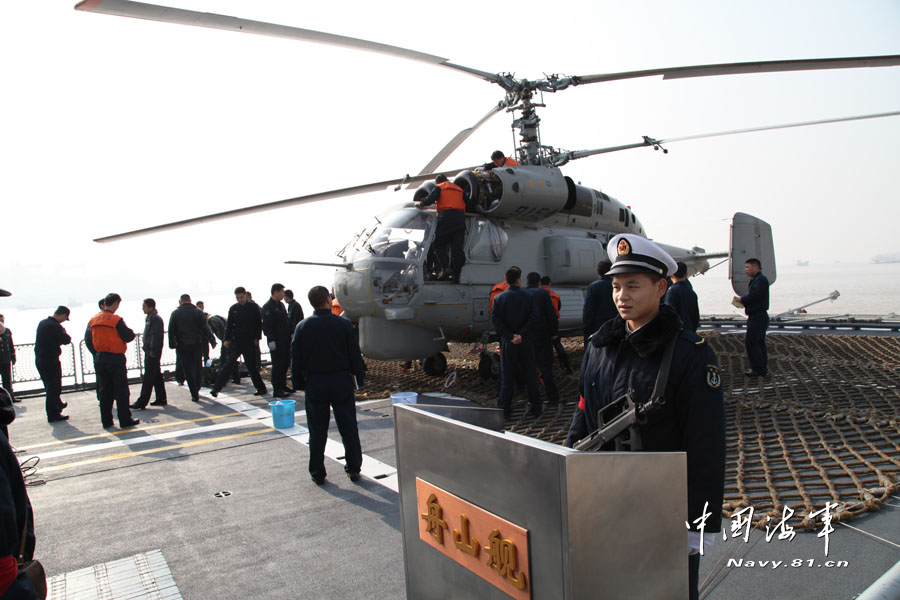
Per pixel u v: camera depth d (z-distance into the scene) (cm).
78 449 579
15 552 165
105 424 678
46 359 733
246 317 848
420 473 176
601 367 199
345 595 273
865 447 433
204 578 294
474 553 152
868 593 123
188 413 748
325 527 353
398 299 772
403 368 984
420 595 182
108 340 668
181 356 829
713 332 1272
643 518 124
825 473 379
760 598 247
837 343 943
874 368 719
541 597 130
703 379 174
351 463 436
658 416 178
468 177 816
